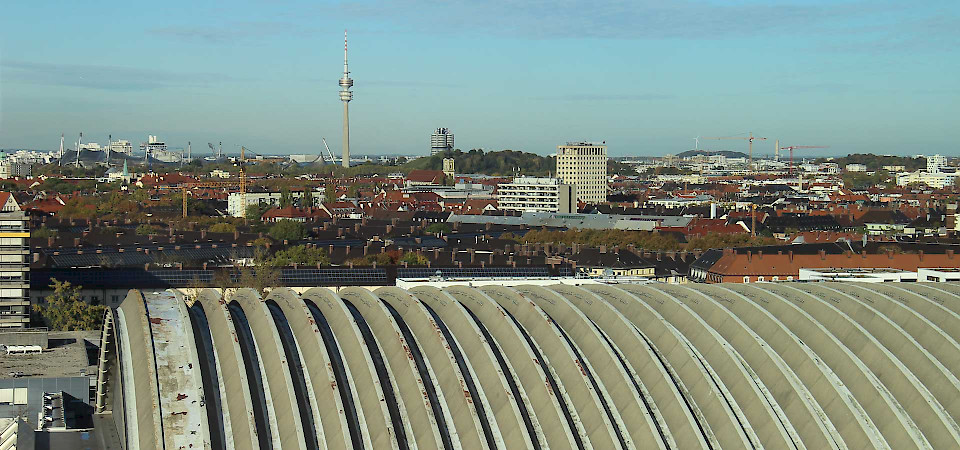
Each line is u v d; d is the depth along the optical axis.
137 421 86.31
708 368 99.56
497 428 89.56
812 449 90.50
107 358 105.06
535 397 92.88
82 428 103.94
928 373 102.00
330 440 85.50
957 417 96.94
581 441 89.12
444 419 90.06
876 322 110.50
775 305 112.62
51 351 132.25
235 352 92.06
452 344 100.56
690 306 112.19
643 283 124.06
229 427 85.50
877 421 94.38
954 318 113.00
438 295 111.44
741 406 94.50
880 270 199.00
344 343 98.00
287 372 90.62
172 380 88.56
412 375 93.12
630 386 93.94
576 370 95.69
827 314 111.06
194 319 100.94
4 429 107.19
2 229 190.88
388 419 87.50
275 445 85.00
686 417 91.00
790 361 101.56
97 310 195.62
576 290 115.06
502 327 102.75
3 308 192.88
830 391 96.62
